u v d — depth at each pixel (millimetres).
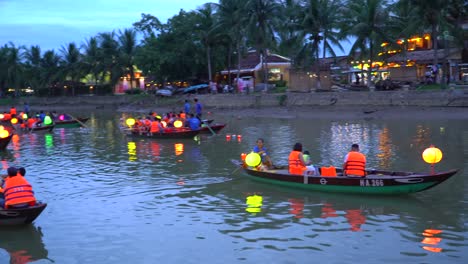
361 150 21141
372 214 11547
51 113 39094
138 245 9844
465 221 10812
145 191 14414
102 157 21375
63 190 14812
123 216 11906
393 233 10141
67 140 28891
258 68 58906
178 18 58438
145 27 65938
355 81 55281
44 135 32031
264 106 47094
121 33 66562
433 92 37219
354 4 44906
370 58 42594
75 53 73625
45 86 79500
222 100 50531
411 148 21359
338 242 9680
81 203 13234
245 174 16031
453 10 40594
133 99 64375
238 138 27109
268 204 12672
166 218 11648
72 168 18688
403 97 38594
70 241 10203
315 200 12938
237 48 54594
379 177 12570
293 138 26453
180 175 16656
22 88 84875
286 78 60375
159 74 60812
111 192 14398
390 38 41094
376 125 32031
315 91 46125
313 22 44469
